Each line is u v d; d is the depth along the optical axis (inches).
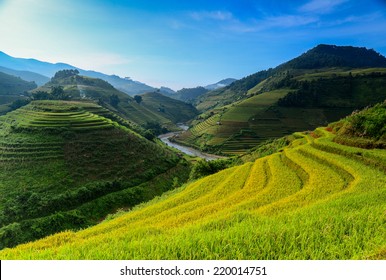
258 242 350.6
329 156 1422.2
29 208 2036.2
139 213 1050.1
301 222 427.2
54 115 3533.5
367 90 6825.8
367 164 1241.4
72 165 2677.2
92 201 2363.4
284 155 1753.2
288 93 6835.6
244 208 840.9
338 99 6633.9
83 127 3282.5
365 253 299.0
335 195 794.2
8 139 2923.2
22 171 2476.6
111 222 1004.6
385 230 359.9
